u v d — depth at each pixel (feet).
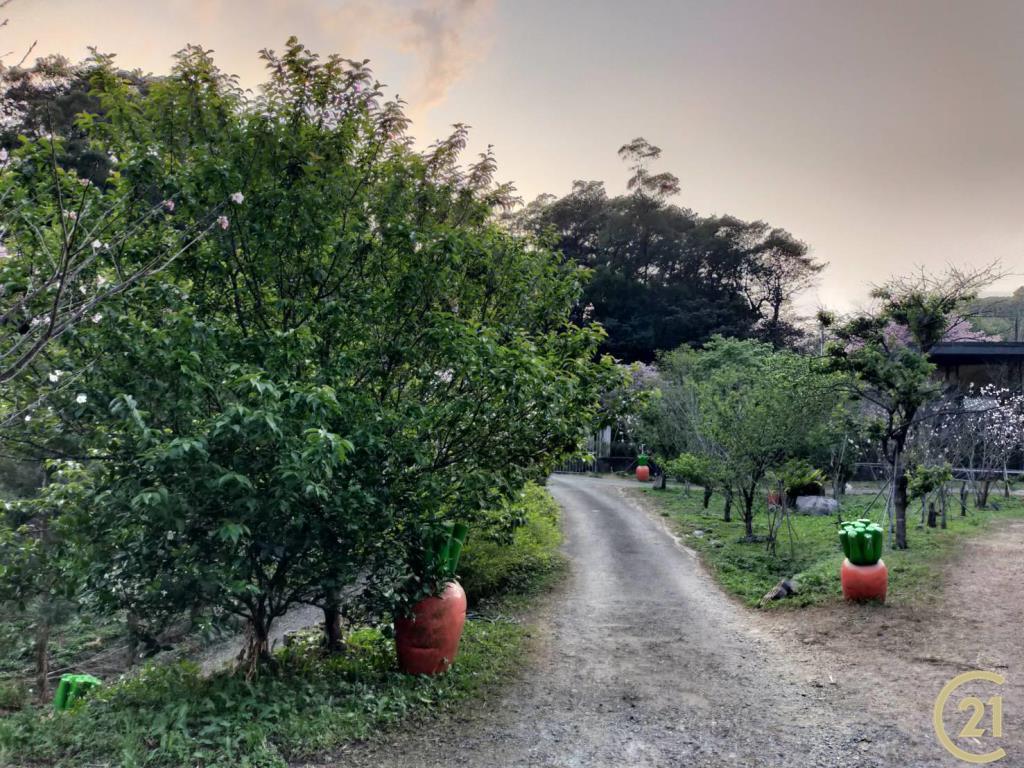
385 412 19.80
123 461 17.57
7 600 20.86
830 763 16.42
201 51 20.18
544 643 28.09
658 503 74.95
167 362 16.79
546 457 24.21
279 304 20.59
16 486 24.27
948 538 43.34
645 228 173.37
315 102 20.70
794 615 30.91
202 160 19.15
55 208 17.11
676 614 33.06
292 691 19.13
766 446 48.42
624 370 24.41
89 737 15.53
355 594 23.31
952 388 71.92
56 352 17.47
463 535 22.53
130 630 19.57
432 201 22.72
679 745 17.72
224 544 17.62
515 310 25.18
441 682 21.65
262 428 15.69
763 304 184.96
